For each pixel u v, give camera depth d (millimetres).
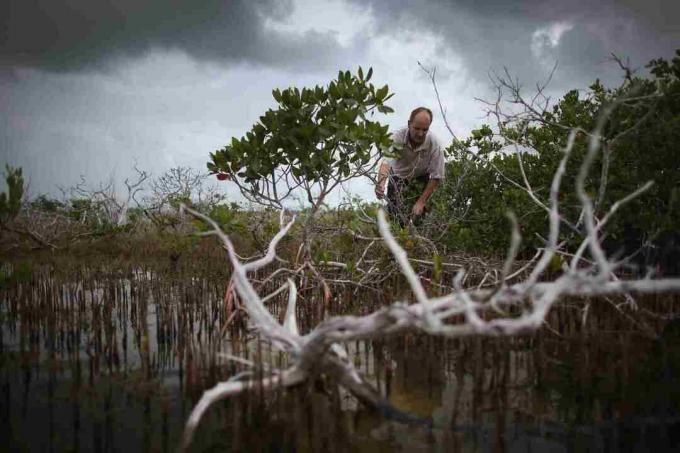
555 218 1815
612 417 2135
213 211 4578
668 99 4227
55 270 5859
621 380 2439
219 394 1995
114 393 2406
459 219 5887
